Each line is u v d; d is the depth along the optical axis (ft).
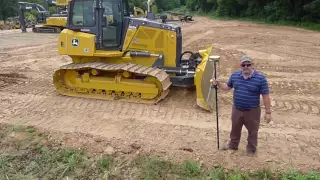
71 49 29.84
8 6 184.75
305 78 38.60
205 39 73.51
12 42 73.05
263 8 139.03
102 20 29.07
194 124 24.75
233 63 47.03
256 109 19.01
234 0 164.14
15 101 30.04
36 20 118.83
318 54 53.72
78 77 30.19
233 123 19.70
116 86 29.22
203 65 26.84
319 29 96.37
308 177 17.54
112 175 18.62
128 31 29.48
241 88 18.76
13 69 43.80
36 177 18.67
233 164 19.19
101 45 29.50
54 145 21.80
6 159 20.29
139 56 30.01
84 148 21.27
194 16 202.49
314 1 105.09
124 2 30.19
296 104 29.50
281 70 42.80
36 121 25.46
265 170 18.33
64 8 99.96
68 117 26.21
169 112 27.02
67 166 19.43
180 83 29.37
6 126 24.54
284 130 23.82
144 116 26.27
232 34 82.23
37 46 66.39
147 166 19.15
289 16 118.21
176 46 30.07
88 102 29.32
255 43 66.08
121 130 23.73
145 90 28.63
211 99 27.55
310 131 23.73
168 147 21.17
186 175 18.43
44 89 33.73
